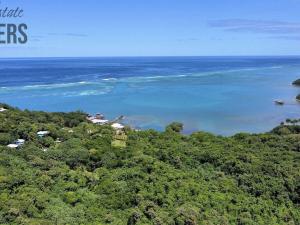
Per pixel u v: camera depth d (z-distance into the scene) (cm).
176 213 3656
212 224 3538
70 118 8688
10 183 4244
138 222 3541
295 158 5384
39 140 6550
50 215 3681
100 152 5653
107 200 4066
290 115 11469
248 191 4438
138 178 4603
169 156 5362
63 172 4788
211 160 5275
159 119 10775
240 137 6625
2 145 6238
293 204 4300
